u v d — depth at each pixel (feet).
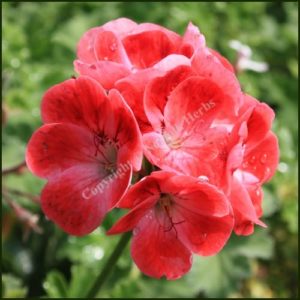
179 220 0.76
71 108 0.74
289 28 1.68
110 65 0.73
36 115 1.33
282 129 1.41
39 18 1.58
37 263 1.30
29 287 1.29
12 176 1.25
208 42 1.51
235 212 0.77
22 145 1.29
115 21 0.81
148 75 0.71
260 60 1.60
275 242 1.41
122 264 1.20
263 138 0.77
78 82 0.72
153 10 1.53
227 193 0.71
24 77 1.37
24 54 1.38
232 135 0.71
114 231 0.72
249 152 0.79
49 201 0.74
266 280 1.38
